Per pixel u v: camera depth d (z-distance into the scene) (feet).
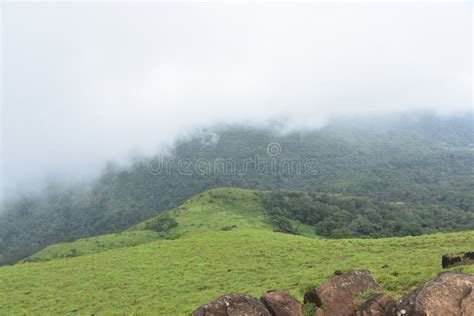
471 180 626.23
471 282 29.86
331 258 136.15
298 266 131.34
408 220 385.91
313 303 40.14
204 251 168.45
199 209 414.00
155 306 99.55
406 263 99.14
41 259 313.53
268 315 36.19
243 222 368.89
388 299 35.01
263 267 134.41
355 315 35.40
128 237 344.28
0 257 602.03
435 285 30.01
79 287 131.75
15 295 128.77
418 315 28.35
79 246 332.19
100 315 99.14
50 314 106.52
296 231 368.48
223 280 122.52
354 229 365.81
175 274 136.67
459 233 155.74
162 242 201.16
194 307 91.40
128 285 127.95
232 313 35.40
